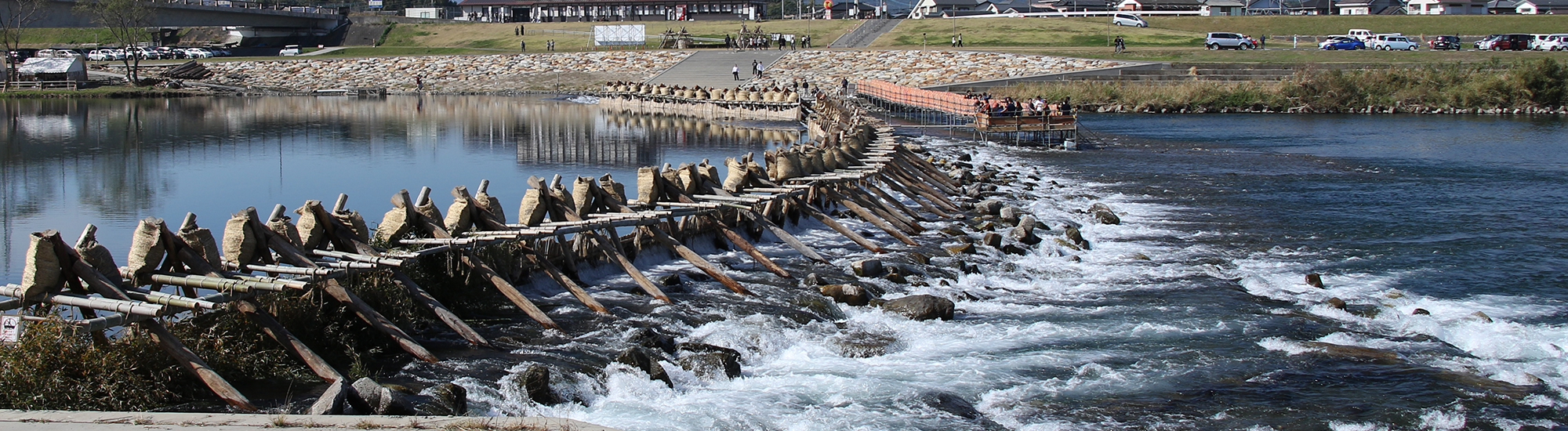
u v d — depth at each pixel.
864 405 12.12
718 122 59.94
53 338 11.02
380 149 41.19
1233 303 17.06
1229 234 23.77
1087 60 77.00
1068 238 22.38
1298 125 55.00
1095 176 34.31
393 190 29.67
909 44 99.81
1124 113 64.44
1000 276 19.14
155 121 53.97
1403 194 30.05
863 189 26.67
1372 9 122.38
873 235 23.08
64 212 25.92
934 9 137.88
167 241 13.09
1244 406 12.23
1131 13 106.81
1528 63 65.25
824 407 12.05
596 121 57.69
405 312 14.34
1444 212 26.84
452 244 15.54
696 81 82.75
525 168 35.22
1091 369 13.48
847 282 17.88
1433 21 106.25
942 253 20.91
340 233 15.09
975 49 87.19
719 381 12.92
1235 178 33.66
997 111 44.41
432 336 14.30
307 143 43.47
